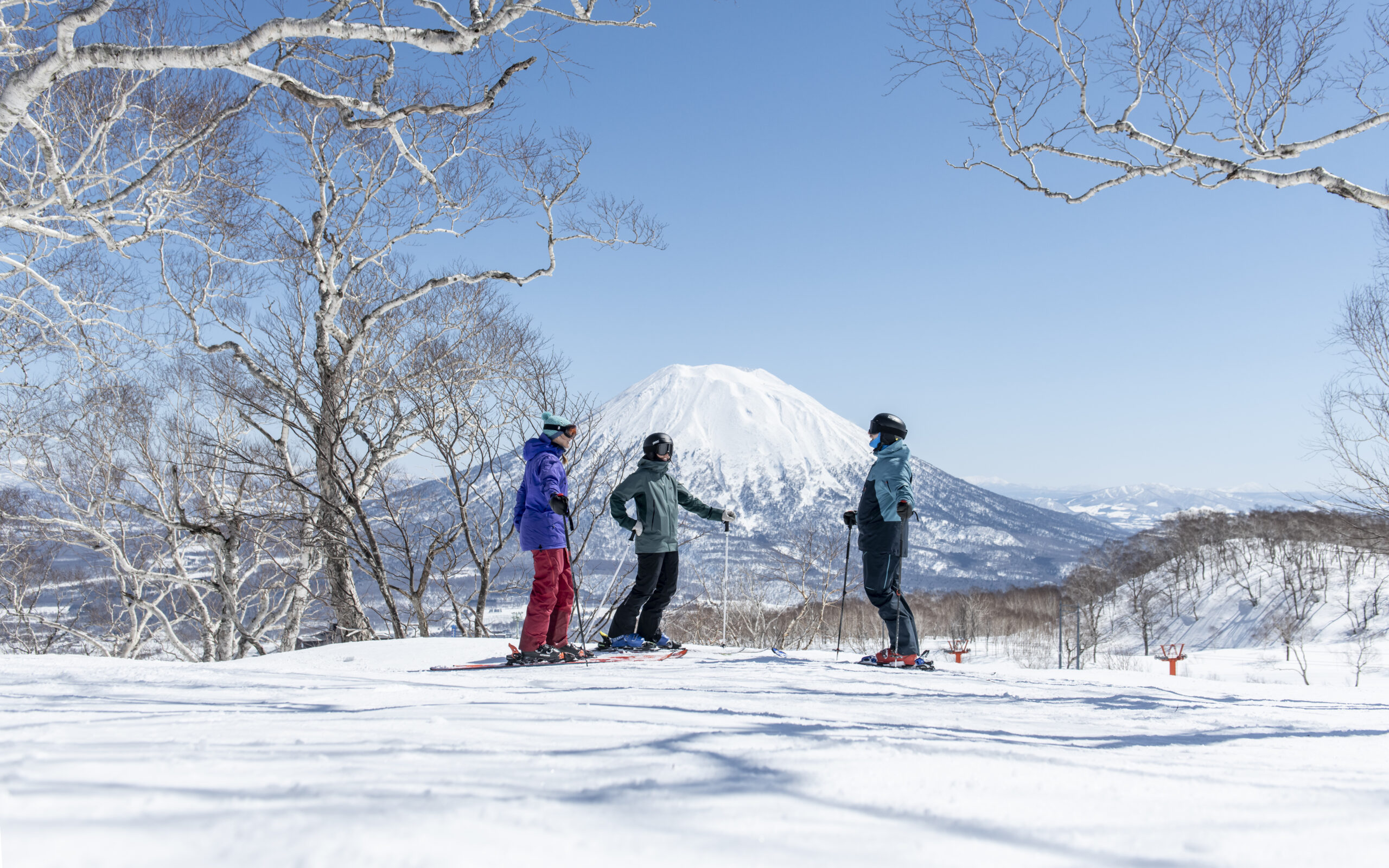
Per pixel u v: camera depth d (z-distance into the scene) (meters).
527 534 5.18
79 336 11.13
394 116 5.51
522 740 1.43
